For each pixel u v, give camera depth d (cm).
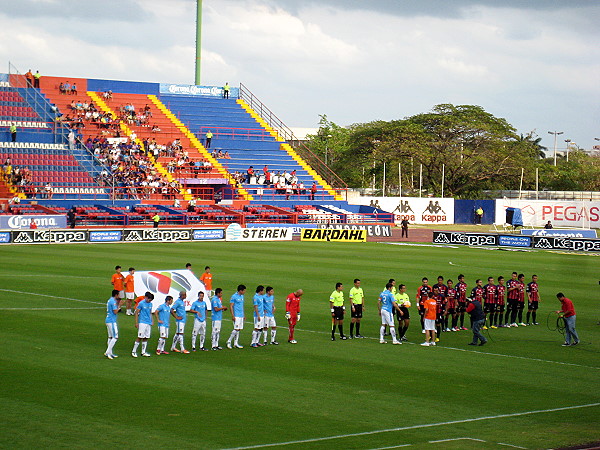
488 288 3631
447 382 2553
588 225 10469
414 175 13188
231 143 10606
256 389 2391
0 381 2402
